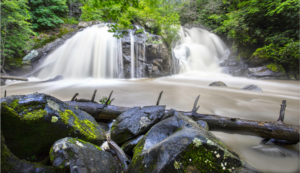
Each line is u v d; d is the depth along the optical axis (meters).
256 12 15.02
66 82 11.42
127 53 14.52
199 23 24.98
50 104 1.87
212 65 20.00
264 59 15.01
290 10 13.30
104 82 11.86
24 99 1.73
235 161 1.28
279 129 2.54
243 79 14.48
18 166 1.29
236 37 17.70
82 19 21.78
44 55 13.73
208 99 6.58
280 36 14.34
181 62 18.50
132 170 1.50
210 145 1.30
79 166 1.38
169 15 18.02
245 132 2.74
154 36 15.74
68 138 1.65
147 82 12.23
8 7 10.32
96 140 2.18
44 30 17.22
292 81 13.14
